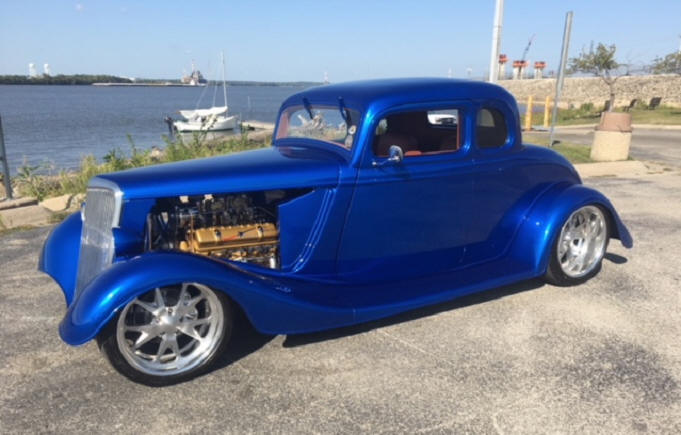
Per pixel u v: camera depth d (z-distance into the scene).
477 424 2.82
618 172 10.33
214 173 3.49
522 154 4.38
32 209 7.08
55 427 2.83
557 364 3.40
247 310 3.24
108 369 3.42
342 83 4.32
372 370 3.35
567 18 11.11
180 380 3.22
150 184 3.37
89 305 2.91
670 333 3.82
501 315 4.12
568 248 4.60
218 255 3.63
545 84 51.22
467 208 4.16
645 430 2.76
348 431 2.78
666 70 29.00
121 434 2.77
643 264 5.24
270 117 62.00
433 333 3.84
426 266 4.15
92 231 3.62
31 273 5.12
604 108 31.44
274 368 3.39
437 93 3.88
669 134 18.41
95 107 96.31
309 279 3.74
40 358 3.56
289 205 3.60
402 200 3.85
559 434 2.74
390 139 3.89
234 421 2.87
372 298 3.76
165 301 3.25
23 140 35.16
